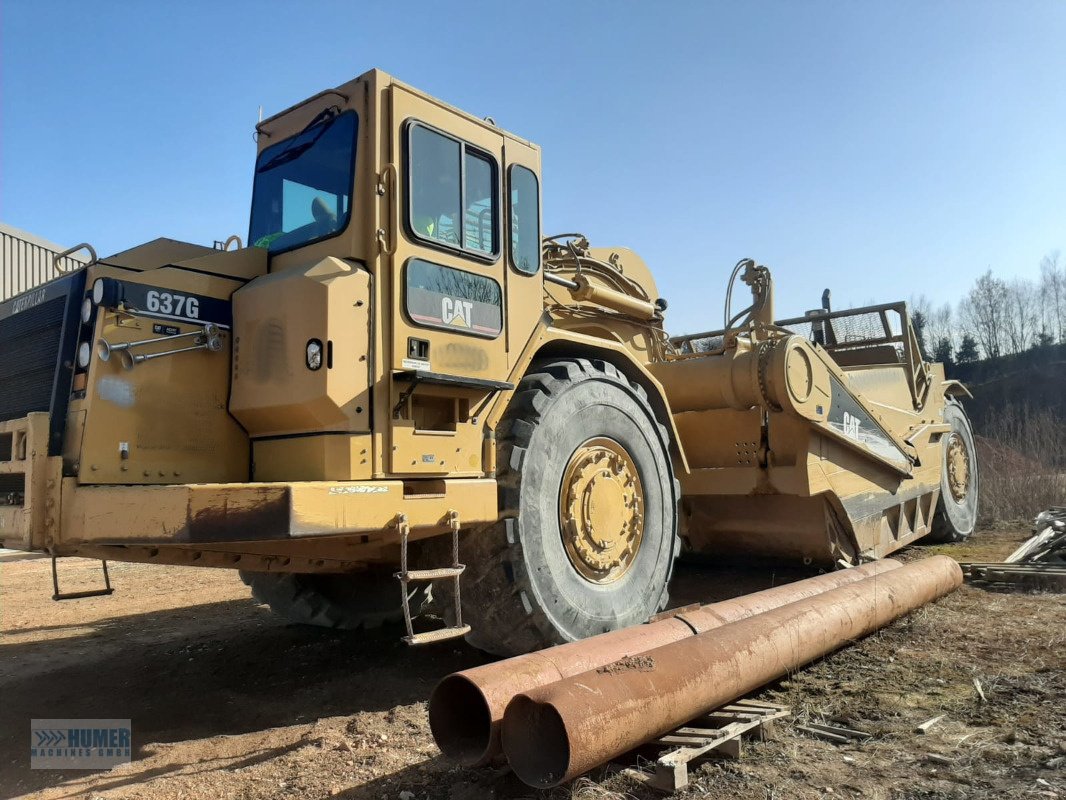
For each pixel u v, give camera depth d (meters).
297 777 3.21
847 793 2.90
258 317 4.04
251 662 5.31
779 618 4.18
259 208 4.80
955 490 9.97
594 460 4.89
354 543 4.01
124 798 3.06
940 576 6.14
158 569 10.45
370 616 6.00
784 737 3.50
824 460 6.75
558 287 5.90
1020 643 4.92
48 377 4.00
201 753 3.59
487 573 4.30
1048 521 9.59
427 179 4.30
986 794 2.82
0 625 6.81
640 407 5.35
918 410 9.23
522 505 4.30
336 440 3.75
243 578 6.07
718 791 2.93
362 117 4.14
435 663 5.08
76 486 3.65
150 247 4.50
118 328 3.77
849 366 9.53
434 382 4.05
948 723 3.62
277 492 3.32
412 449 3.95
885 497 7.80
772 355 6.28
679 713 3.22
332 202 4.21
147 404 3.86
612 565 4.97
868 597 5.00
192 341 4.03
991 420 15.02
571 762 2.70
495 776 3.12
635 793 2.95
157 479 3.86
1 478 4.21
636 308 6.48
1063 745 3.24
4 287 13.40
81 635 6.33
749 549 7.45
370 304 3.90
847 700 3.98
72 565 11.05
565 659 3.43
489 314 4.55
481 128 4.72
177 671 5.14
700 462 7.04
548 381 4.62
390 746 3.54
